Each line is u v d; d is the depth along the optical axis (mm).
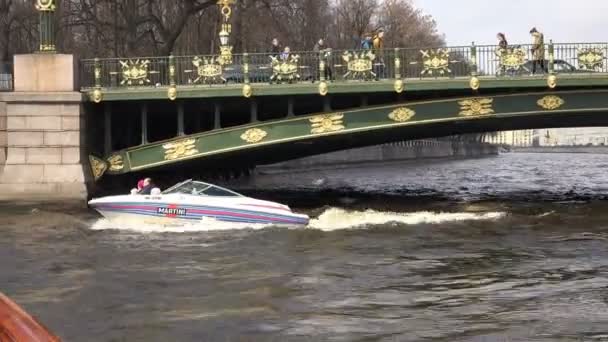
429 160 92812
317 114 26094
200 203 21578
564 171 62062
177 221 21656
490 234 19828
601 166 72938
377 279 13602
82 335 9773
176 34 44906
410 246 17734
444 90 25703
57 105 25906
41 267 15039
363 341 9391
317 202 30891
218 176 43469
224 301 11812
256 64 26844
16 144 25906
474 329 9914
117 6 46219
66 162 25875
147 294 12391
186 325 10273
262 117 32750
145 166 27312
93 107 27953
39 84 25891
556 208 27016
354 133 26297
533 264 15094
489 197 33250
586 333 9641
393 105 25719
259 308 11305
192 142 27000
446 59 25219
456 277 13750
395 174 57781
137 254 16703
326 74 26422
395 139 35844
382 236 19531
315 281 13445
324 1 64500
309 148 36094
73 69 26078
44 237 19422
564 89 25109
